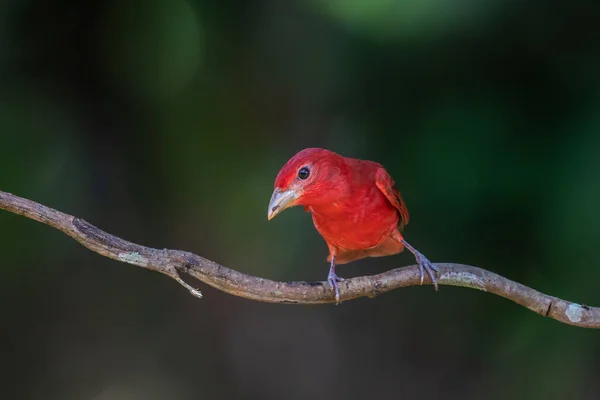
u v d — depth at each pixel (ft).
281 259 38.11
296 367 38.55
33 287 36.17
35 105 34.65
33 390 36.22
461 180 32.78
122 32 35.17
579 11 31.32
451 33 32.50
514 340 35.17
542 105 32.17
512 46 32.32
